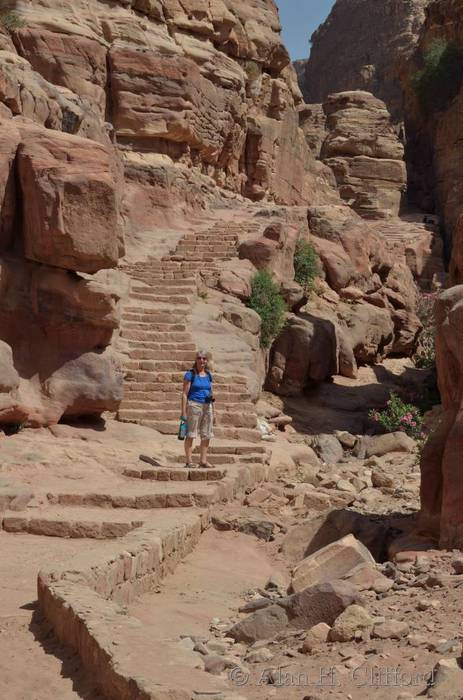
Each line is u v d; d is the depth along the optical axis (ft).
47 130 39.60
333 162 140.97
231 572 24.68
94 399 40.11
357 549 21.25
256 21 105.50
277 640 15.80
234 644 16.28
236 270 62.85
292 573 21.90
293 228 74.74
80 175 38.45
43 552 23.36
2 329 39.06
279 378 63.41
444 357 26.30
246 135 104.27
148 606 19.29
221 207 92.22
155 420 44.68
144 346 50.03
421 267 120.67
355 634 14.85
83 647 14.05
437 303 26.81
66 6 80.59
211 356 49.03
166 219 79.10
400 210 143.84
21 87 54.03
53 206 38.22
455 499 23.20
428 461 25.96
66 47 78.23
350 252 82.64
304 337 64.23
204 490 31.17
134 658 12.45
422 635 14.67
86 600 15.52
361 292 81.05
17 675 13.82
